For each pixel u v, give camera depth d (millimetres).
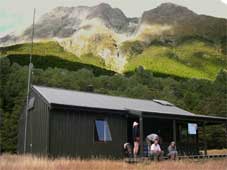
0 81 48750
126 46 162375
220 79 67812
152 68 142000
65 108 16328
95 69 141750
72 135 16656
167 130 21078
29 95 19766
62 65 135125
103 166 12008
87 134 17125
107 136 17750
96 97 20578
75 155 16516
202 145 34500
